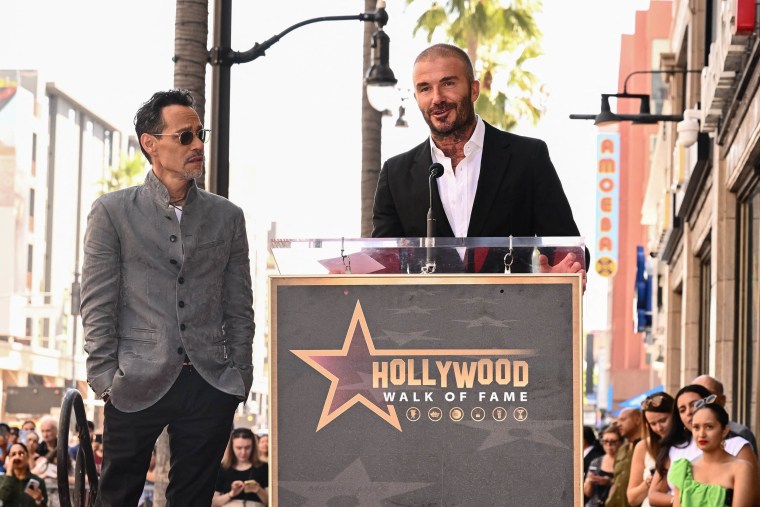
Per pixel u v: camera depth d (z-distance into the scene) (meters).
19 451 17.80
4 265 94.81
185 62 15.09
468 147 7.95
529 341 5.98
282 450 6.00
